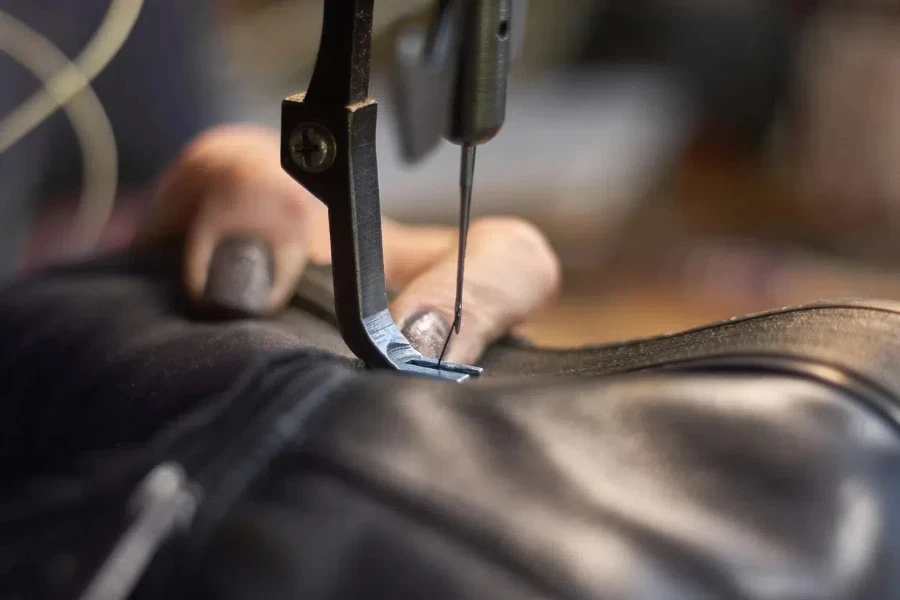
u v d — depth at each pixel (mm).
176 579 181
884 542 189
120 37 759
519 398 207
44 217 735
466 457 192
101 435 261
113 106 789
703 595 174
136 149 809
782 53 1846
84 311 329
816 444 197
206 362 268
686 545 178
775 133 1894
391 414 201
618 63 1800
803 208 1769
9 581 184
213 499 188
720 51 1860
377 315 299
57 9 735
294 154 279
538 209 1533
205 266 359
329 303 368
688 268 1605
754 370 221
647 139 1712
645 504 185
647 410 203
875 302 252
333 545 180
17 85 721
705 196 1800
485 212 1466
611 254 1633
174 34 827
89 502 193
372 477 188
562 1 1711
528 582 172
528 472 189
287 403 206
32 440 282
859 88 1670
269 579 177
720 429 198
